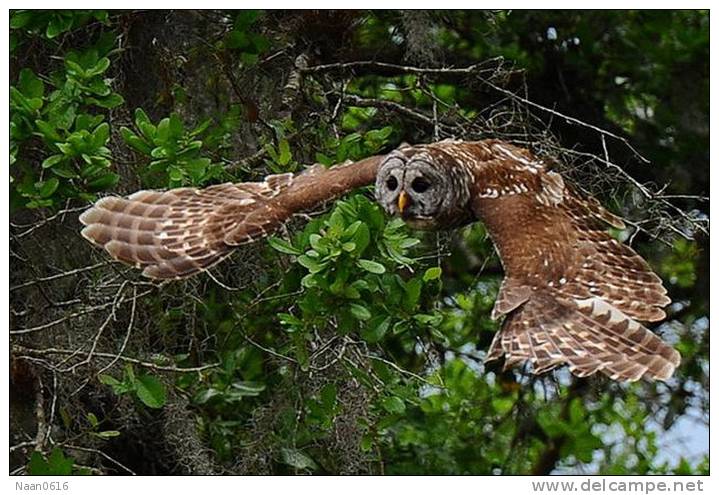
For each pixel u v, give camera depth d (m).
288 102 11.52
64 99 10.36
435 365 11.09
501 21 14.59
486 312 14.80
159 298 11.48
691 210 15.04
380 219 9.63
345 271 9.45
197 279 11.36
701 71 15.48
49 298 11.05
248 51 11.37
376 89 13.62
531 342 7.88
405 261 9.59
